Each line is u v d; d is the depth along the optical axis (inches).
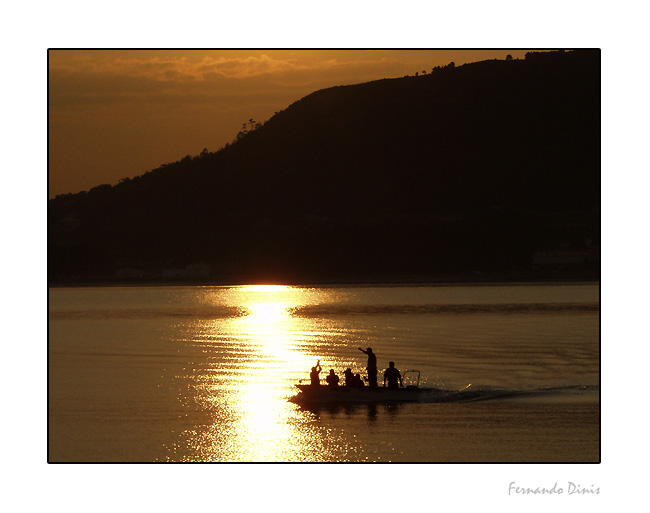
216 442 1932.8
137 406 2383.1
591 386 2581.2
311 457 1791.3
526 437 1913.1
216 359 3565.5
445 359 3351.4
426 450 1825.8
